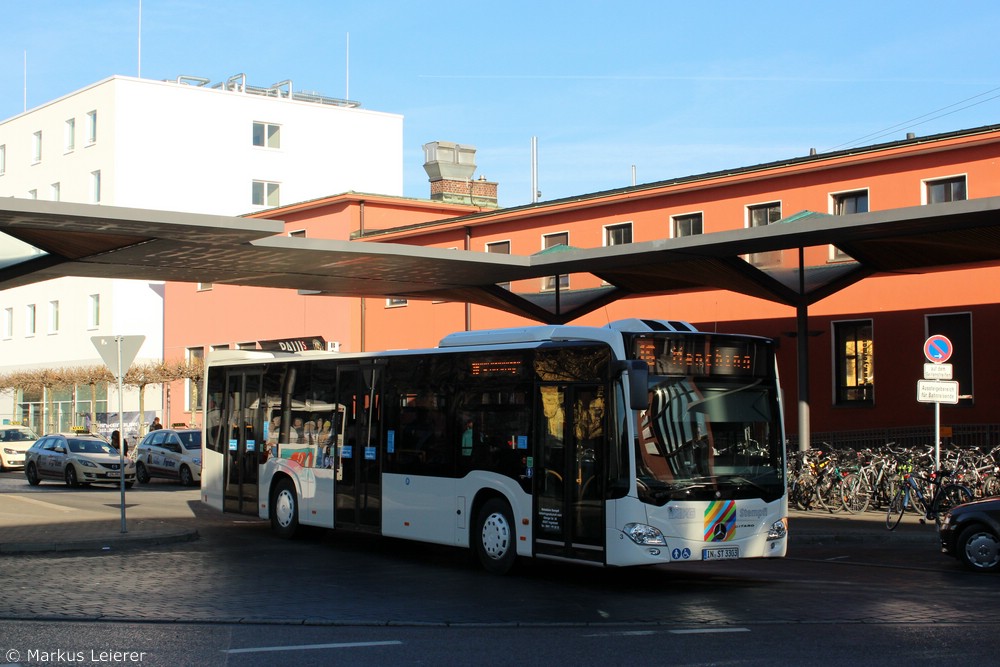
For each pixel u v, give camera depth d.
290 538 17.81
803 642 9.42
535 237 32.78
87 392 55.88
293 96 65.38
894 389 24.64
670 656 8.83
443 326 36.97
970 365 23.66
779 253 25.78
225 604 11.32
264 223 17.64
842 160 25.44
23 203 15.67
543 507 13.26
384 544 17.50
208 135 57.50
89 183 56.53
